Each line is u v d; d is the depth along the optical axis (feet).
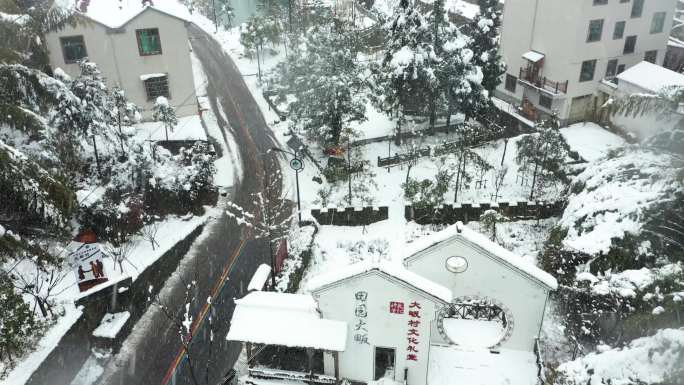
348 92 128.57
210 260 100.78
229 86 177.58
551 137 119.14
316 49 131.85
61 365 71.36
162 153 119.24
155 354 80.12
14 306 70.33
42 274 80.43
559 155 119.44
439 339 75.25
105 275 81.87
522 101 157.99
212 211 115.96
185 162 120.06
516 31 155.43
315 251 105.60
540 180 119.14
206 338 83.25
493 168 128.77
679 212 85.56
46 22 115.14
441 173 116.47
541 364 69.21
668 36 148.25
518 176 126.52
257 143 143.74
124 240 97.25
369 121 152.56
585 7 132.87
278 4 202.59
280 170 131.54
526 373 70.23
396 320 64.49
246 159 136.26
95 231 94.73
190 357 79.56
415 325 64.28
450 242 69.62
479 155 133.90
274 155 138.10
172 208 109.29
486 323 78.28
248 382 68.64
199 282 94.89
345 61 130.82
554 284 68.08
